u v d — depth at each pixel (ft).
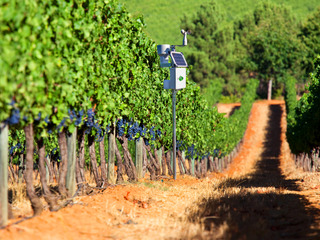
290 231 55.88
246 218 61.00
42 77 53.16
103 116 83.46
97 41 76.28
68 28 62.18
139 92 104.83
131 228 57.26
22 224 49.06
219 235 51.13
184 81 118.93
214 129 206.90
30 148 54.60
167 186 105.81
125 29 93.40
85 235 50.85
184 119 150.71
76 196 72.95
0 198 47.62
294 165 289.53
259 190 101.76
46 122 57.82
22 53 47.42
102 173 87.35
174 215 66.64
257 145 445.37
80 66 66.69
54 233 48.34
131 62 98.63
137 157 112.37
